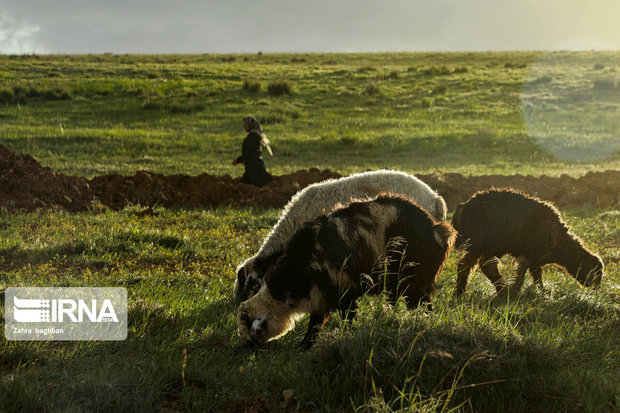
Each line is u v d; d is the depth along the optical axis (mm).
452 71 44469
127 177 12477
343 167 18031
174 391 3709
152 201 11555
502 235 6371
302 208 5672
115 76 38656
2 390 3316
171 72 40688
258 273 5309
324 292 4434
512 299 6238
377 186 6008
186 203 11531
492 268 6488
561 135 24594
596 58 53406
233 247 8117
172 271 6953
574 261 6434
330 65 51281
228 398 3641
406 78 40875
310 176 13266
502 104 32031
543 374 3885
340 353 3928
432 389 3615
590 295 6074
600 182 13383
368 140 22359
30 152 18250
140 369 3752
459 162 19891
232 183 12859
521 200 6430
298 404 3521
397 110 30500
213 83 36344
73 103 29562
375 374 3703
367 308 4906
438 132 24078
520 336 4281
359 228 4605
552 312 5562
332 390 3668
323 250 4402
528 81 39469
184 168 17078
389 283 4840
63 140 20312
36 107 28219
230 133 23844
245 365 4199
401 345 3902
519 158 20891
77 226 8773
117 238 8047
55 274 6406
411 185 6172
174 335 4652
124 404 3371
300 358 4273
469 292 6555
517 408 3621
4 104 28344
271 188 12352
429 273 4926
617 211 11547
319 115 28891
